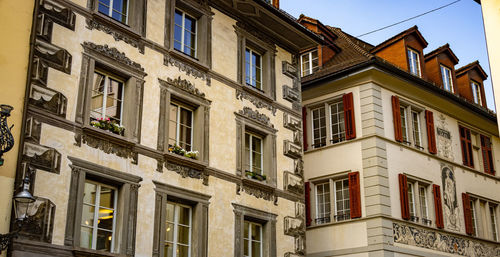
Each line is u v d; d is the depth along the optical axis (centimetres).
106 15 1747
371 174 2380
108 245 1616
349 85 2584
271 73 2294
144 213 1688
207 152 1923
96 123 1645
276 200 2127
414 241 2400
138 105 1761
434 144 2680
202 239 1820
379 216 2297
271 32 2333
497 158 3127
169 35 1928
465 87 3180
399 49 2759
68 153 1550
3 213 1368
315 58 2878
